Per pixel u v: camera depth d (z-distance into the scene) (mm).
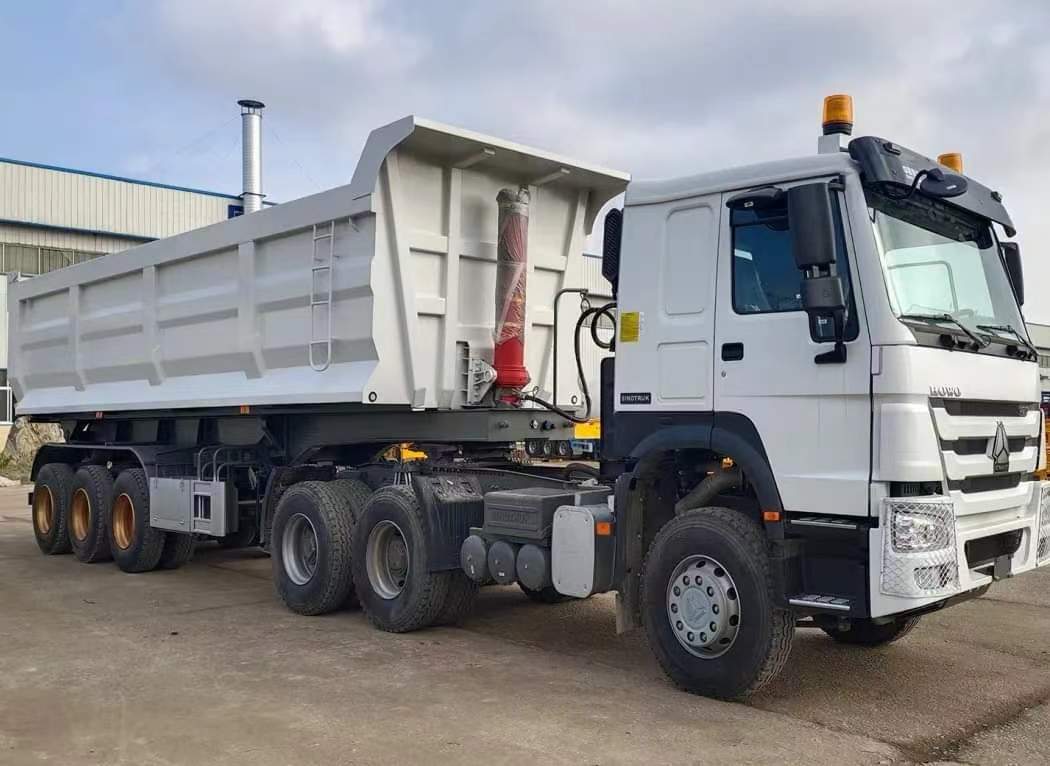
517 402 7637
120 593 8906
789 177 5324
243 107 25531
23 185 26547
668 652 5617
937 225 5594
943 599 5008
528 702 5465
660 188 5867
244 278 8305
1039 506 5871
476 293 7582
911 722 5184
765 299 5383
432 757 4605
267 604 8352
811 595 5211
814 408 5141
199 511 9352
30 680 5906
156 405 9641
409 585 6996
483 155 7164
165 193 29031
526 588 6625
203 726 5047
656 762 4555
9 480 22656
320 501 7723
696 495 5871
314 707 5367
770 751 4707
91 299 10750
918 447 4840
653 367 5816
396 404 7242
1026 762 4641
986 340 5457
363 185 6930
